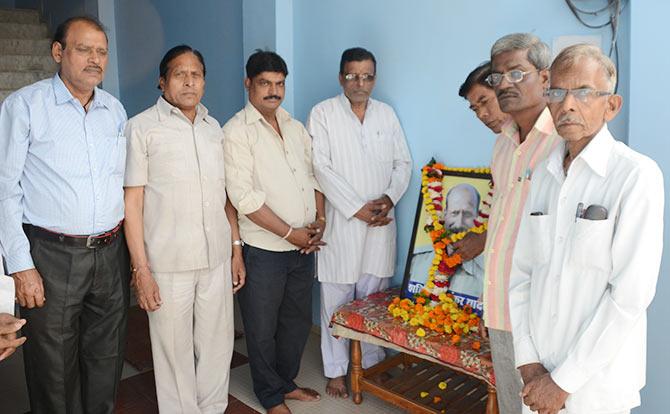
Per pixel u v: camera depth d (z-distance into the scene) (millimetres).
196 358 2762
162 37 5004
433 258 2883
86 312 2447
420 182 3105
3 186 2131
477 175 2781
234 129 2689
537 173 1705
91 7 5734
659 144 2156
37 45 6676
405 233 3211
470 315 2596
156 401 3004
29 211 2201
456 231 2814
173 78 2443
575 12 2404
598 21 2359
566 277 1527
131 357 3486
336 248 3033
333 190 2938
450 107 2924
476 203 2758
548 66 1834
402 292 2959
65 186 2195
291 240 2734
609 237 1441
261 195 2662
